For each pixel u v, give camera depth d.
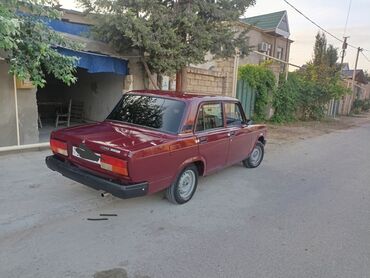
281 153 9.41
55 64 5.23
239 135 6.02
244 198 5.36
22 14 4.75
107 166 3.92
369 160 9.14
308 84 19.02
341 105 30.22
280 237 4.02
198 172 5.19
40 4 4.88
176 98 4.94
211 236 3.95
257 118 15.02
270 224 4.39
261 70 14.48
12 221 3.95
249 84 14.02
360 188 6.32
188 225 4.21
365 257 3.63
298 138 12.52
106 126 4.90
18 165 6.10
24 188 5.00
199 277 3.11
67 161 4.54
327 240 4.00
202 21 7.82
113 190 3.90
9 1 4.22
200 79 11.38
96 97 10.71
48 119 12.00
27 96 7.07
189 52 7.79
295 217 4.68
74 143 4.29
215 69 12.62
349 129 17.66
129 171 3.76
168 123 4.68
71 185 5.22
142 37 7.09
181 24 7.53
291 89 16.81
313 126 17.19
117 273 3.10
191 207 4.82
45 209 4.34
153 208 4.68
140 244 3.66
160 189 4.33
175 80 9.86
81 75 11.13
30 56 4.92
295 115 19.06
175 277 3.09
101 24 7.20
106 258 3.34
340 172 7.53
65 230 3.89
